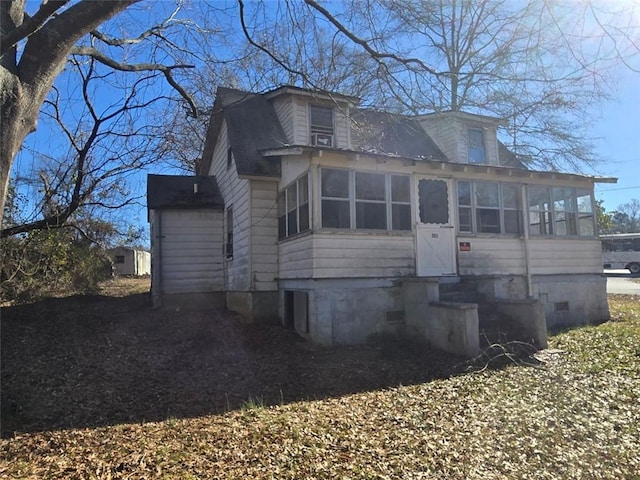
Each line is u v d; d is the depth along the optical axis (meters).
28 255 12.60
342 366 7.65
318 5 6.07
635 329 10.20
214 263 14.25
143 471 3.87
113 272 24.33
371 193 9.86
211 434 4.74
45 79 3.47
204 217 14.28
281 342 9.32
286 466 3.97
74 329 10.01
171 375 7.24
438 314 8.68
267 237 11.48
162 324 10.97
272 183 11.64
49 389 6.35
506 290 11.08
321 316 9.05
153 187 14.74
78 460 4.12
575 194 12.48
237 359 8.16
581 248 12.27
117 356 8.22
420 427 4.92
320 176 9.35
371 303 9.55
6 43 3.16
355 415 5.33
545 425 4.96
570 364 7.49
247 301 11.47
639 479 3.82
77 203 10.63
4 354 7.85
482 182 11.22
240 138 12.01
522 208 11.60
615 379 6.59
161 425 5.07
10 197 10.84
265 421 5.13
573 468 4.00
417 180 10.38
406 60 6.39
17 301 13.32
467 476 3.84
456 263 10.61
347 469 3.92
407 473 3.87
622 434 4.73
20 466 3.98
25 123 3.32
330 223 9.42
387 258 9.82
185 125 13.16
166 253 13.87
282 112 12.93
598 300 12.27
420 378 6.95
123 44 6.55
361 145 12.88
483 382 6.62
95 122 10.09
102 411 5.59
